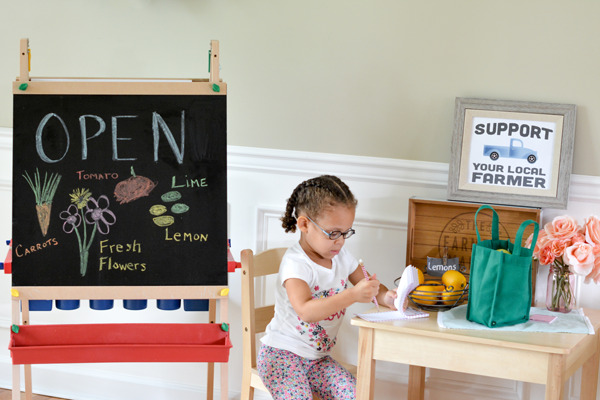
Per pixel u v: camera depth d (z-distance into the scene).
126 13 2.86
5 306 3.08
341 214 2.22
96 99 2.17
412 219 2.58
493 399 2.70
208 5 2.80
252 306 2.46
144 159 2.17
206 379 2.96
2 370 3.10
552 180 2.48
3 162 2.98
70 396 3.07
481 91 2.59
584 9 2.47
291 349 2.32
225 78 2.83
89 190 2.15
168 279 2.15
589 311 2.43
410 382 2.66
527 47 2.53
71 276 2.13
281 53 2.77
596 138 2.50
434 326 2.10
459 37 2.59
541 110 2.49
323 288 2.33
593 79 2.48
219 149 2.18
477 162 2.54
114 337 2.15
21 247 2.13
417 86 2.64
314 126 2.77
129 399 3.03
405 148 2.68
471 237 2.55
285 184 2.81
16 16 2.94
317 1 2.71
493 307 2.08
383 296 2.32
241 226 2.88
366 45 2.68
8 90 2.96
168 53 2.85
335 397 2.27
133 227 2.15
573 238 2.30
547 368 1.95
